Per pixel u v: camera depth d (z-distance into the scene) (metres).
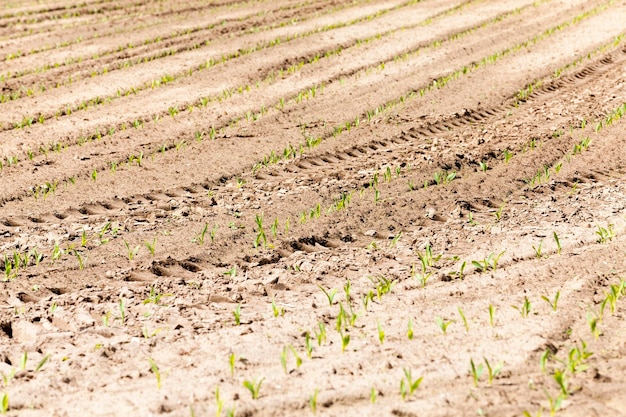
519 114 14.21
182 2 26.73
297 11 24.77
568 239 8.48
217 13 24.70
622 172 11.07
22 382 5.70
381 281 7.57
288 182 10.75
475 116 14.09
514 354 5.77
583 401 5.11
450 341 6.07
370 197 10.09
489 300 6.91
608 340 6.04
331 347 6.07
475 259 8.05
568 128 13.13
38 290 7.56
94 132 13.05
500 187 10.52
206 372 5.68
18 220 9.38
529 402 5.11
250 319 6.79
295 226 9.16
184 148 12.25
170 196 10.29
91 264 8.15
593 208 9.59
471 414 4.96
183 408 5.15
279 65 17.84
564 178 10.81
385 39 20.56
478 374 5.30
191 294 7.44
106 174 11.08
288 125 13.49
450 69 17.39
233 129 13.26
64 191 10.39
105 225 9.17
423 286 7.37
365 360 5.77
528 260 7.94
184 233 8.98
